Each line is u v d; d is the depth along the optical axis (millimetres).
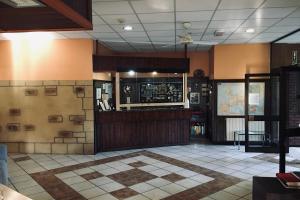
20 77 6980
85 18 2639
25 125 7008
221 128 8078
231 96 7992
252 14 4812
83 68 6855
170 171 5430
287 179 3160
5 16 2682
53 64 6895
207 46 8297
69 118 6906
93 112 6875
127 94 8906
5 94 7043
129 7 4375
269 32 6297
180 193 4328
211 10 4566
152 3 4188
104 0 4027
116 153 6992
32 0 2289
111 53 8953
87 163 6055
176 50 9125
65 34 6332
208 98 9281
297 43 7473
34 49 6906
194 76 9438
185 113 7891
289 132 3867
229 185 4656
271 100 7684
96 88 7203
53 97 6926
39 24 2775
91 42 6863
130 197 4184
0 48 6980
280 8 4465
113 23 5379
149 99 9109
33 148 7004
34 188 4574
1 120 7074
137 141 7508
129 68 7312
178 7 4391
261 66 7773
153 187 4586
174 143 7914
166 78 9211
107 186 4648
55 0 1985
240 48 7848
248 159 6340
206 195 4242
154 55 9539
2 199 2229
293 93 7508
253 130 7852
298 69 3908
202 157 6523
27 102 6984
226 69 7965
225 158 6426
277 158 6434
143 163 6020
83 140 6895
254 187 3316
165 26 5672
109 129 7203
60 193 4359
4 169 4539
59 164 5996
